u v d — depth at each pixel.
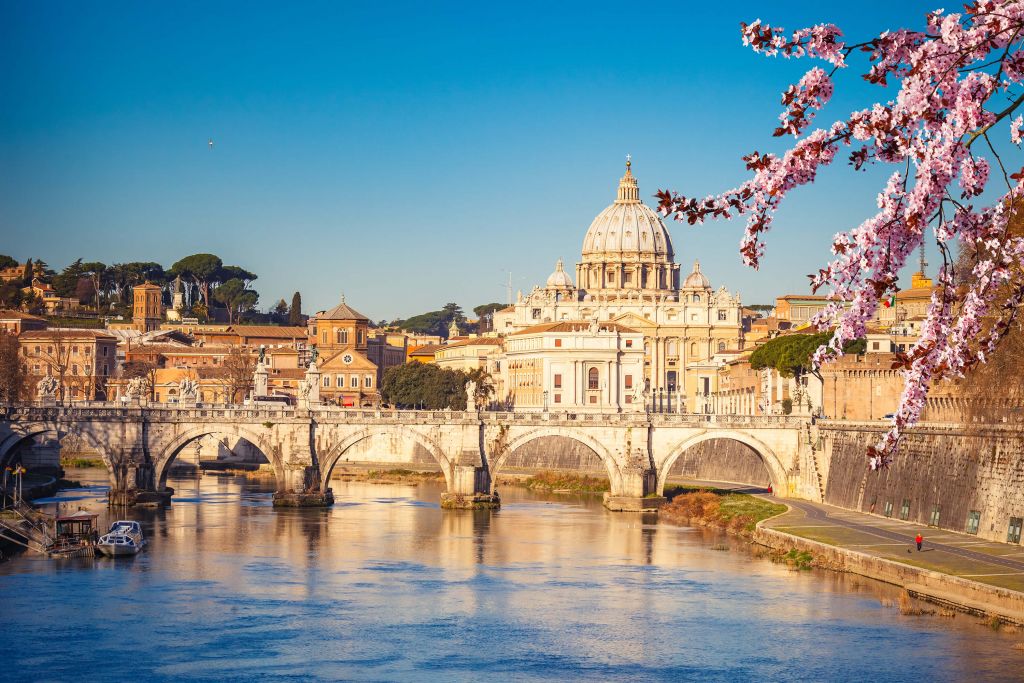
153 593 126.88
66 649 104.00
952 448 153.38
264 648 105.25
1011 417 129.00
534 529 180.50
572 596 127.81
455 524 186.00
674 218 31.61
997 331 34.03
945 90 29.61
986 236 32.31
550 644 107.44
